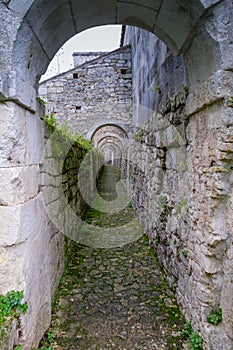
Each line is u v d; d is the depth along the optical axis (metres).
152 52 3.93
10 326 1.31
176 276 2.58
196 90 1.96
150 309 2.39
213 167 1.72
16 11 1.43
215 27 1.53
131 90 7.55
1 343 1.19
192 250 2.12
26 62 1.66
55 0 1.60
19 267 1.52
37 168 1.96
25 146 1.67
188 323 2.11
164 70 3.11
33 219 1.78
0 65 1.44
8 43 1.44
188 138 2.24
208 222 1.79
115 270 3.22
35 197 1.87
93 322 2.21
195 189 2.08
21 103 1.56
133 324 2.18
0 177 1.47
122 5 1.95
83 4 1.85
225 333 1.70
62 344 1.95
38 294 1.86
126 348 1.91
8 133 1.47
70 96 7.59
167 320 2.23
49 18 1.70
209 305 1.82
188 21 1.71
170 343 1.96
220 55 1.56
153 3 1.81
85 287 2.80
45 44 1.86
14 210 1.48
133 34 6.80
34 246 1.79
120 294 2.66
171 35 2.03
